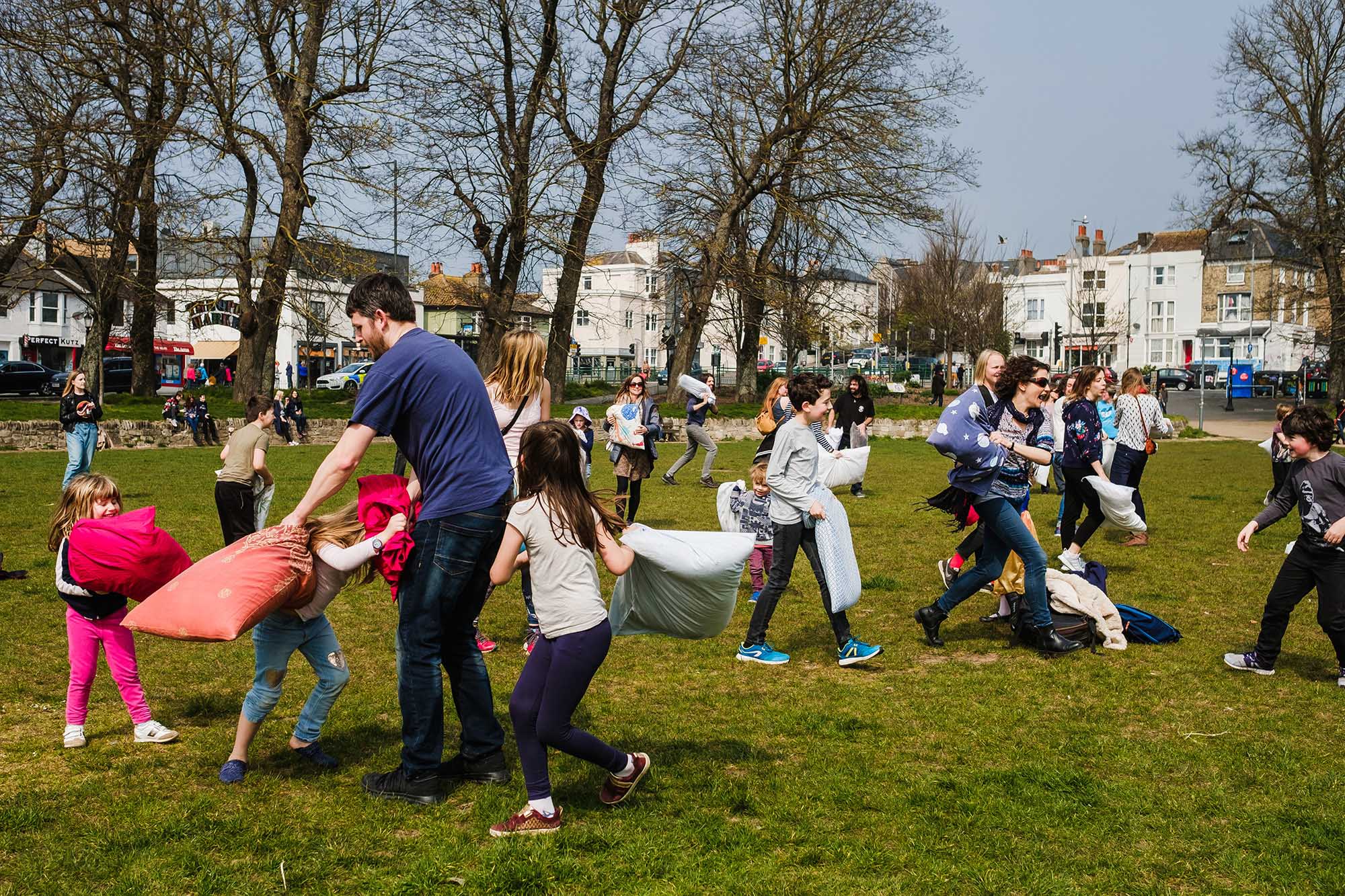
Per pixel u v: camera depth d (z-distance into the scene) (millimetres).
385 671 6754
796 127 32938
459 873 3912
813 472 6977
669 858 4031
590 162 30844
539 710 4293
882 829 4320
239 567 4395
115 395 34625
